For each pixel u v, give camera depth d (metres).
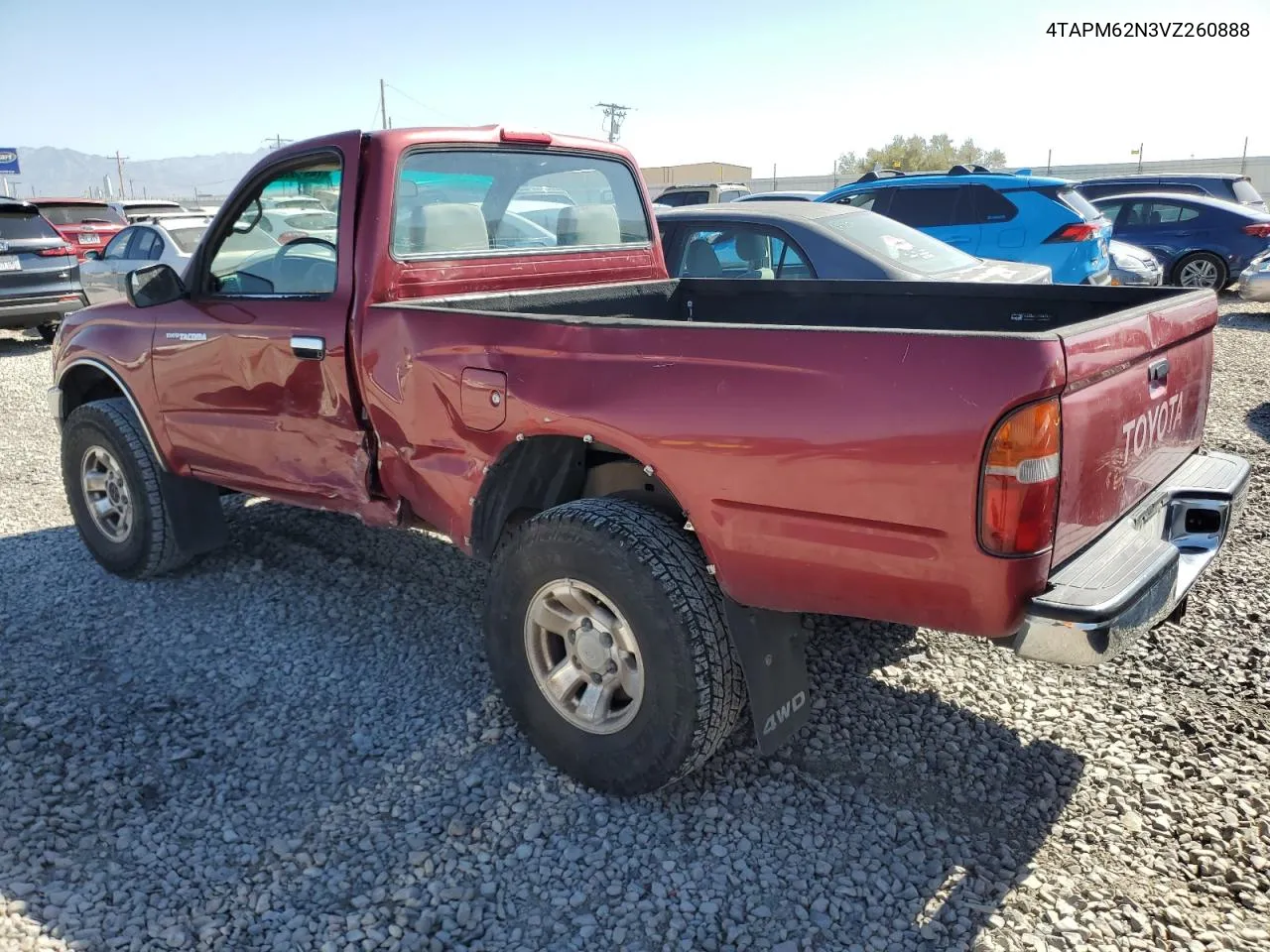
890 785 2.90
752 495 2.44
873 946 2.30
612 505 2.78
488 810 2.82
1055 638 2.16
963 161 67.06
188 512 4.34
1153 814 2.74
